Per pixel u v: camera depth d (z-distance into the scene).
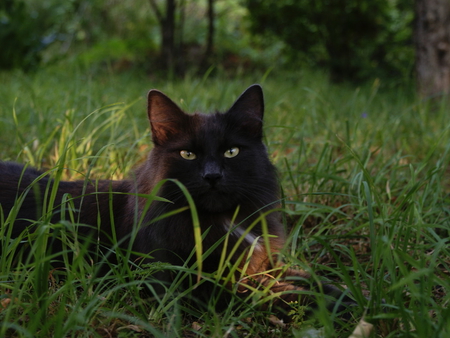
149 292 0.65
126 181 0.71
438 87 1.46
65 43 3.31
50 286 0.64
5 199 0.71
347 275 0.56
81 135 1.02
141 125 1.14
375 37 2.40
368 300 0.58
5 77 1.98
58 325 0.51
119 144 0.98
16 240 0.60
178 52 2.60
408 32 2.41
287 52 2.60
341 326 0.59
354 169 0.88
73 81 1.69
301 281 0.65
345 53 2.44
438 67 1.46
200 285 0.63
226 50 2.95
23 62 2.31
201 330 0.57
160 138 0.68
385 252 0.55
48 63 2.44
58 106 1.15
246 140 0.68
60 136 0.95
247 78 2.17
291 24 2.48
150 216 0.64
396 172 0.91
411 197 0.66
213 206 0.64
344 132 1.13
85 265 0.61
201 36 3.11
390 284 0.59
